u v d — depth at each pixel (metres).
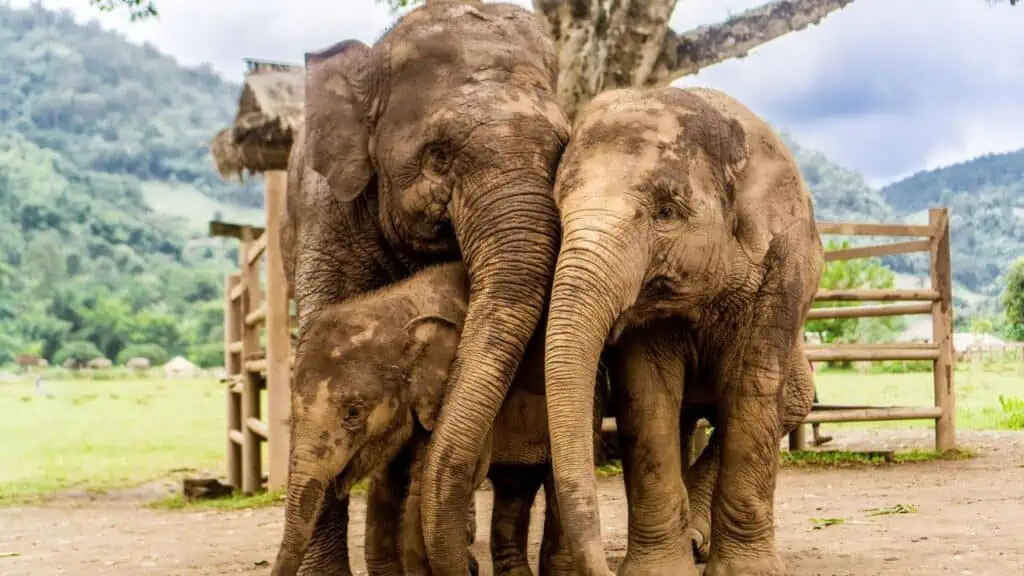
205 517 11.16
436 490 5.16
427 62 6.07
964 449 14.42
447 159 5.86
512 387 5.63
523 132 5.70
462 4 6.38
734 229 5.27
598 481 12.02
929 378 43.69
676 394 5.63
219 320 139.88
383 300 5.43
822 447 15.74
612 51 13.30
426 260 6.25
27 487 16.75
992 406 27.86
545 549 5.87
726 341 5.52
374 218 6.54
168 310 159.12
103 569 7.80
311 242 6.85
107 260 177.50
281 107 17.98
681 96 5.22
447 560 5.15
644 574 5.50
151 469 19.58
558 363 4.60
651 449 5.57
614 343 5.57
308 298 6.79
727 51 13.75
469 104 5.82
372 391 5.21
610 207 4.78
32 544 9.71
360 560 7.61
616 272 4.70
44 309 135.88
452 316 5.43
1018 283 72.69
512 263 5.42
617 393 5.69
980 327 80.31
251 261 13.28
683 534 5.62
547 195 5.56
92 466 20.22
